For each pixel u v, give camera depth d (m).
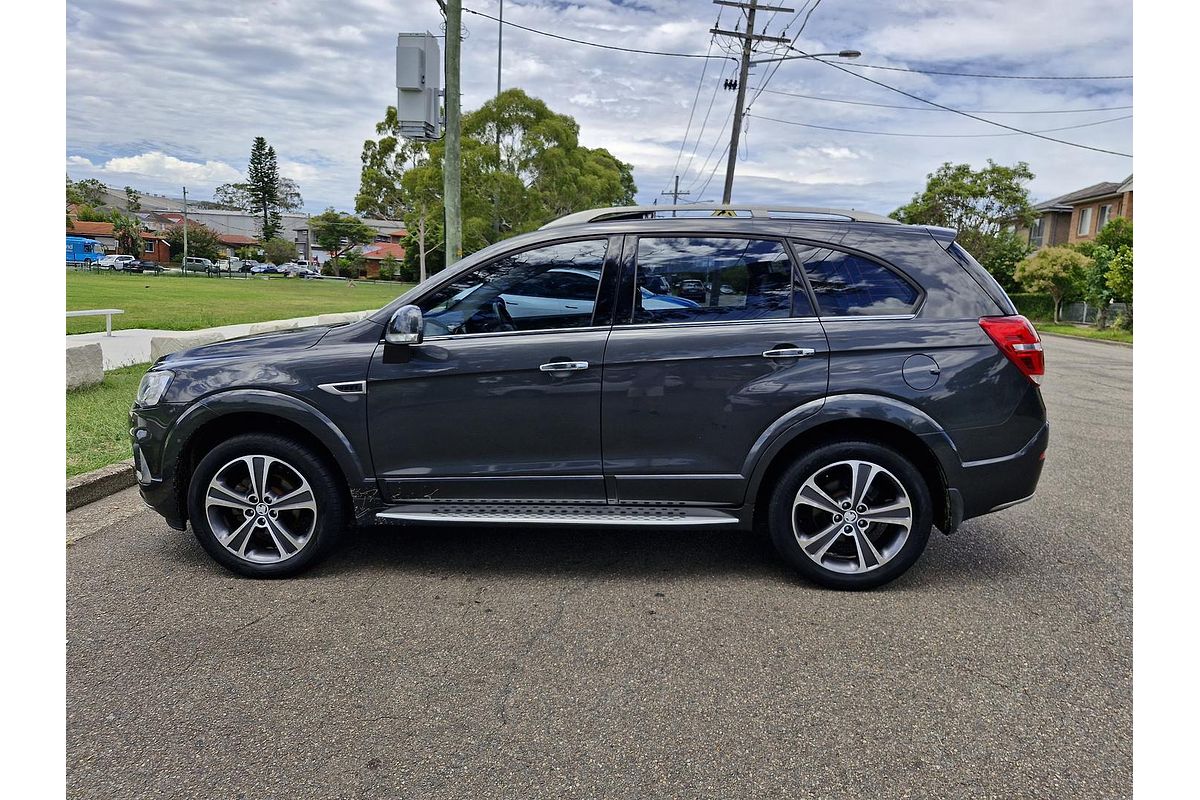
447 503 3.70
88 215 96.06
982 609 3.44
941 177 43.97
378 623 3.28
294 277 77.56
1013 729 2.51
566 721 2.55
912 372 3.46
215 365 3.70
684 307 3.60
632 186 71.56
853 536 3.59
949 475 3.49
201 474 3.67
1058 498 5.33
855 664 2.94
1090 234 44.47
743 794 2.19
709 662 2.95
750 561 4.04
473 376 3.57
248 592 3.60
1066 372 14.76
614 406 3.54
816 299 3.58
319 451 3.71
